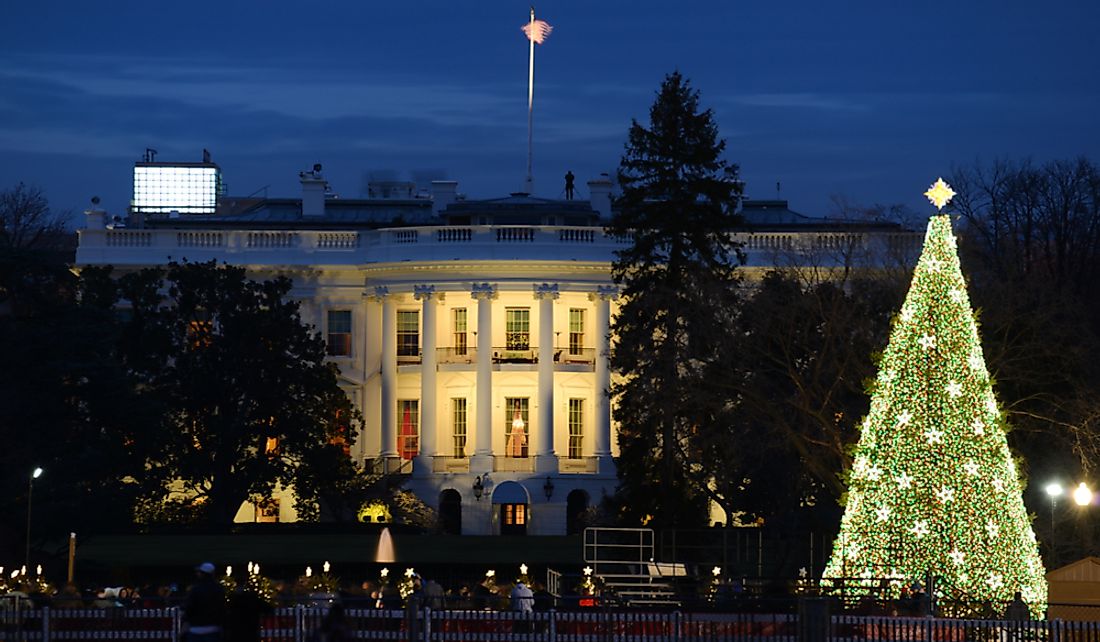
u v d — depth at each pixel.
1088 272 186.88
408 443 195.12
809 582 104.06
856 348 126.50
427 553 149.50
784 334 130.62
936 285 96.12
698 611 97.81
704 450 135.62
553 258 190.50
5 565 133.25
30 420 141.25
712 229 154.62
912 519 95.44
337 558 144.50
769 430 125.94
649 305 143.88
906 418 95.75
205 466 172.12
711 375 132.50
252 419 174.12
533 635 84.50
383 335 195.12
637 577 117.62
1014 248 157.50
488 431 190.62
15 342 143.62
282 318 175.88
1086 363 125.50
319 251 197.75
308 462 175.00
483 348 191.00
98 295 170.88
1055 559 114.81
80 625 85.19
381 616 85.12
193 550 150.00
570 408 193.50
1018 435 123.50
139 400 147.12
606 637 85.06
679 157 154.38
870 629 85.06
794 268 152.25
